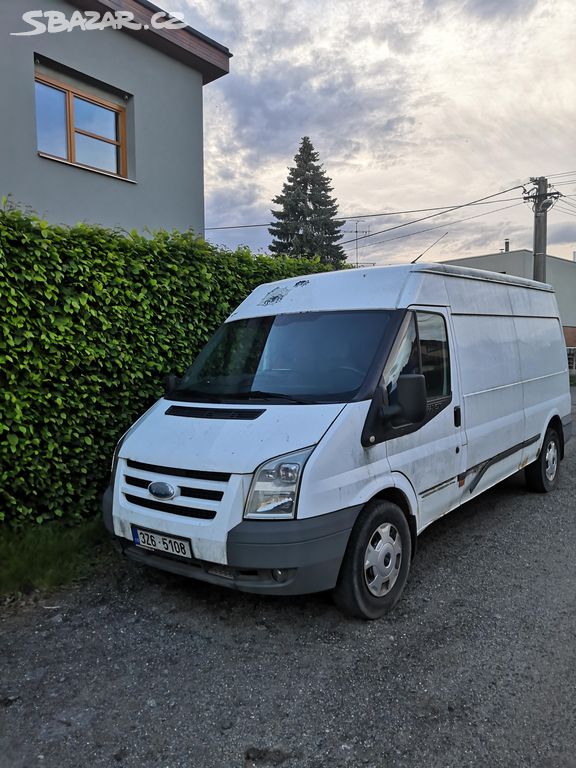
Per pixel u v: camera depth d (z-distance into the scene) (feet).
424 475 13.21
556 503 19.95
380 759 7.96
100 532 15.44
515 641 10.89
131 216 29.14
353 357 12.71
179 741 8.33
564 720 8.68
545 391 21.18
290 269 23.35
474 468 15.64
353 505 11.01
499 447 17.11
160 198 30.55
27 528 14.83
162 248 17.58
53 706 9.08
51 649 10.70
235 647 10.77
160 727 8.62
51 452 14.90
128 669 10.07
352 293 14.35
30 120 24.62
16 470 14.38
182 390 14.55
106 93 28.43
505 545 15.89
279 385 12.84
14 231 13.83
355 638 11.05
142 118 29.40
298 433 10.91
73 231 15.47
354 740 8.32
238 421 11.65
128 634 11.23
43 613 12.03
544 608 12.20
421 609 12.19
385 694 9.36
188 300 18.58
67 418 15.34
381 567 11.69
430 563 14.66
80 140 27.66
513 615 11.91
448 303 15.14
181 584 13.34
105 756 8.04
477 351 16.17
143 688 9.53
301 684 9.63
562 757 7.93
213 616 11.93
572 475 24.09
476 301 16.70
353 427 11.28
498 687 9.49
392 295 13.73
